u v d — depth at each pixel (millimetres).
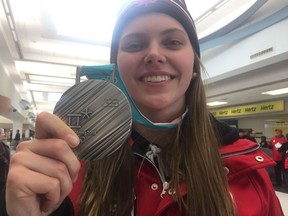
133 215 705
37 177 451
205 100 829
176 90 714
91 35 5055
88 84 586
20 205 450
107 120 574
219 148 792
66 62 6508
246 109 10406
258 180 805
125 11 726
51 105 16469
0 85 6594
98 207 709
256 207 739
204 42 5199
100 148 567
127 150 752
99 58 6586
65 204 547
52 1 3900
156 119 766
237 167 769
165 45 713
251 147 812
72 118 576
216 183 722
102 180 741
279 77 4750
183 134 780
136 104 729
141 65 696
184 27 771
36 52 6340
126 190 723
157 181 729
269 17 4227
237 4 4391
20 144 489
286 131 9656
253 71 5129
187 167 733
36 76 8633
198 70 829
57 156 467
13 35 5246
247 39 4773
